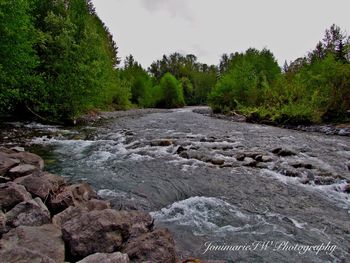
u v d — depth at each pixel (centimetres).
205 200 752
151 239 461
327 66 2627
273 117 2627
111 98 4428
